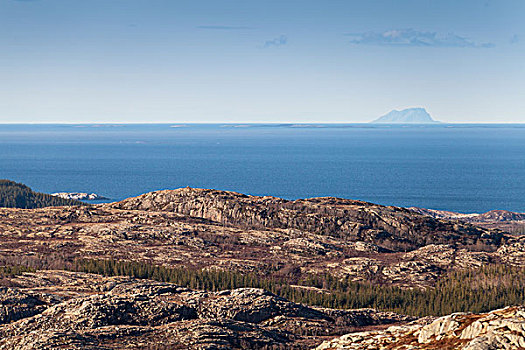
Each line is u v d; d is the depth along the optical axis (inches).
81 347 4067.4
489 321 2930.6
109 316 4817.9
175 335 4490.7
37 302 5403.5
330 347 3759.8
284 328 5132.9
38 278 6565.0
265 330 4881.9
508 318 2874.0
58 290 6018.7
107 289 6210.6
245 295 5570.9
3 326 4734.3
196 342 4330.7
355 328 5398.6
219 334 4532.5
